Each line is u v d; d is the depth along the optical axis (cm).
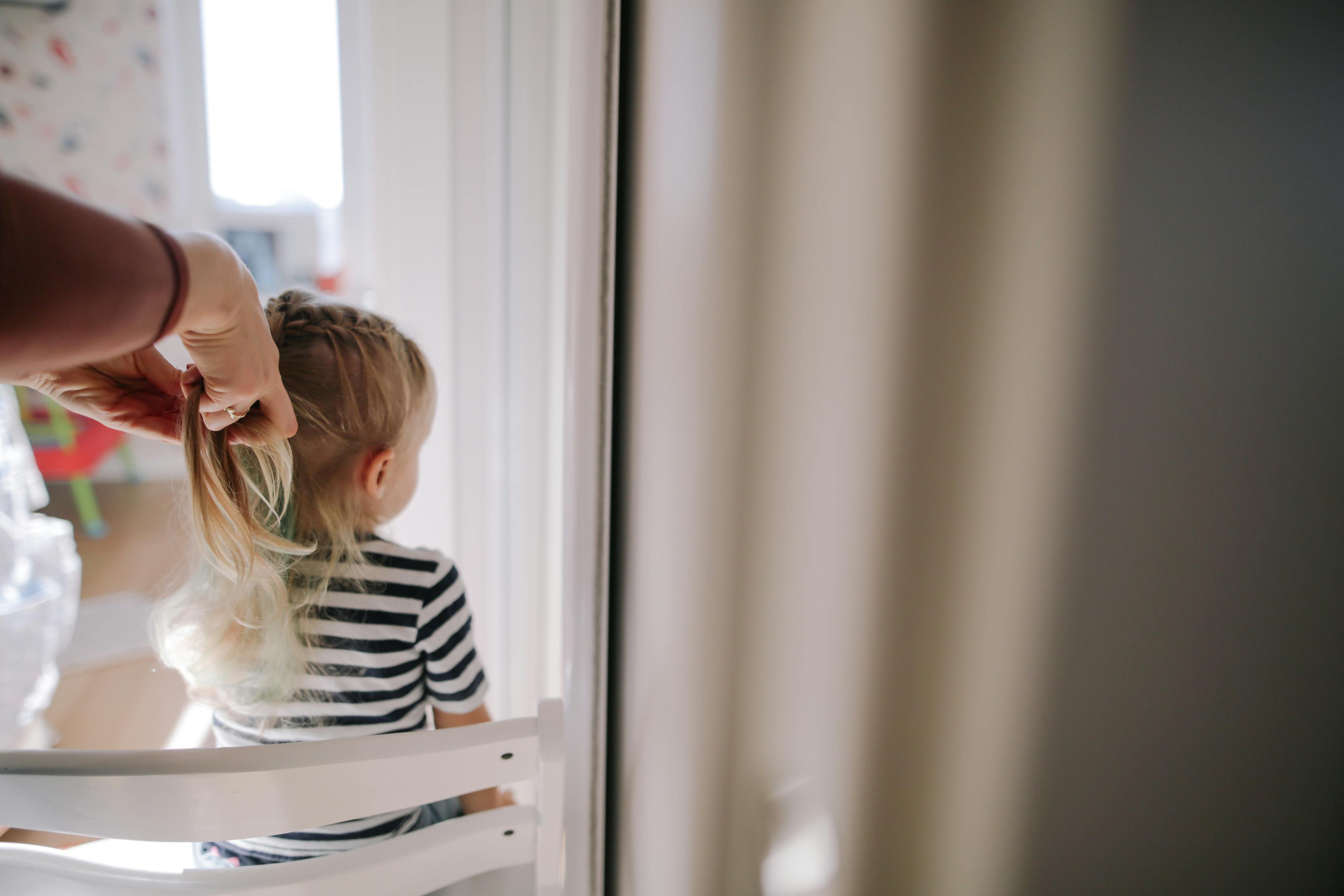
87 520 252
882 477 50
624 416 67
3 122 295
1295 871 50
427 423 78
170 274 32
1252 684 48
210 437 47
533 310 126
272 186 302
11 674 123
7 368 28
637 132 60
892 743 53
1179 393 45
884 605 51
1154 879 51
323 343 67
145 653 177
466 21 129
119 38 296
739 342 52
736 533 55
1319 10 42
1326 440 46
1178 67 42
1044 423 46
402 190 133
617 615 72
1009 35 43
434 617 71
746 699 58
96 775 43
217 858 67
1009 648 50
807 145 48
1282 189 43
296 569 66
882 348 48
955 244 46
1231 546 47
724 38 49
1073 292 45
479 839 54
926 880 55
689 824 63
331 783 47
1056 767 50
